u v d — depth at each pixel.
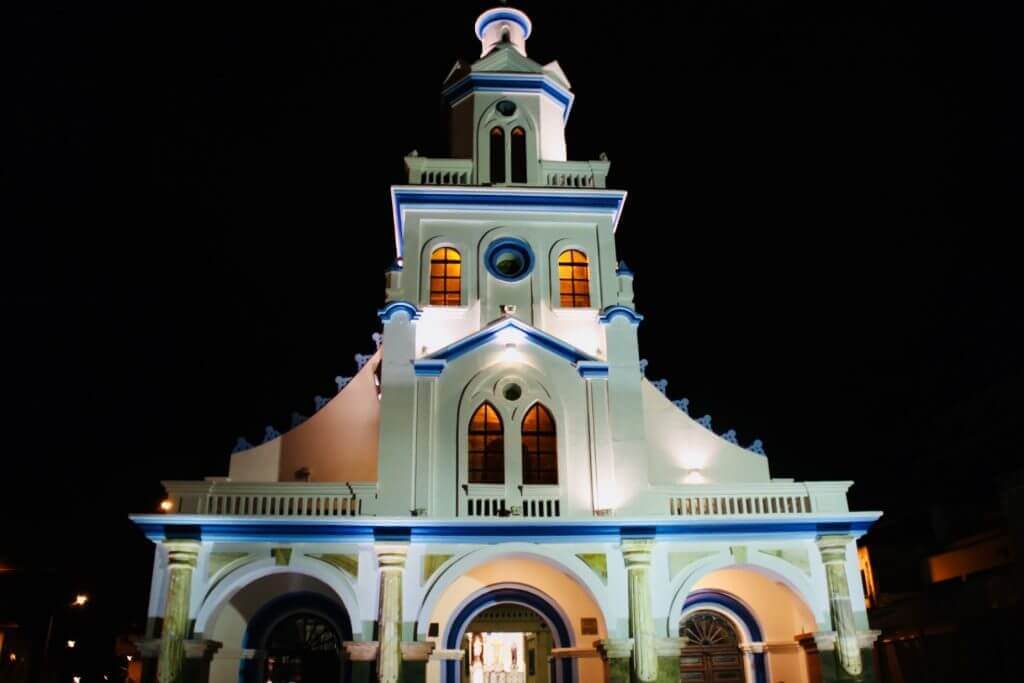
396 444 21.66
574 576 20.67
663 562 21.06
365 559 20.48
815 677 20.78
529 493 21.58
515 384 22.77
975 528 30.70
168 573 19.83
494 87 26.66
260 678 21.78
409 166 25.36
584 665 22.22
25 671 33.94
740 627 23.16
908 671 31.17
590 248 24.66
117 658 39.81
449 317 23.53
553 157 26.78
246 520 20.17
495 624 25.38
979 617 27.41
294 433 24.03
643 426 22.39
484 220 24.61
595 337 23.72
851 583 21.02
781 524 21.30
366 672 19.58
